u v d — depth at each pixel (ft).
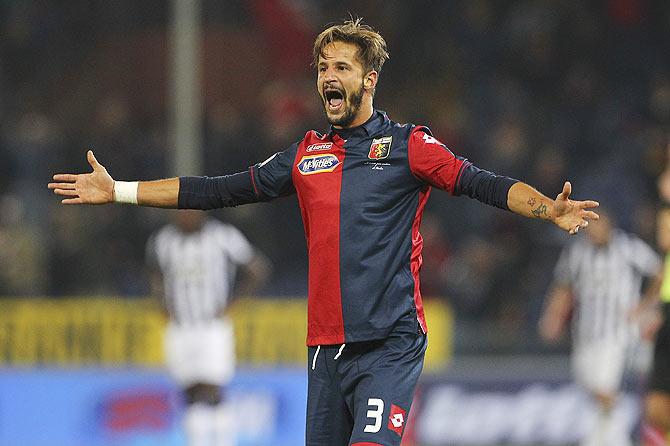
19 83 185.16
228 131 160.45
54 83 182.19
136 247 156.66
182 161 141.90
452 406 132.87
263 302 139.85
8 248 152.05
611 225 118.62
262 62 168.66
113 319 137.28
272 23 172.24
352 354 54.19
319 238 54.08
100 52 181.88
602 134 171.01
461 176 52.80
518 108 173.58
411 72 183.32
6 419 133.59
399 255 53.88
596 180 159.94
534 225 152.46
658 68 181.16
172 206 56.54
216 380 116.06
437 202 157.99
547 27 178.70
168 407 132.46
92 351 137.08
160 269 116.67
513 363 137.18
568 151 169.89
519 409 133.28
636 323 111.55
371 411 52.90
